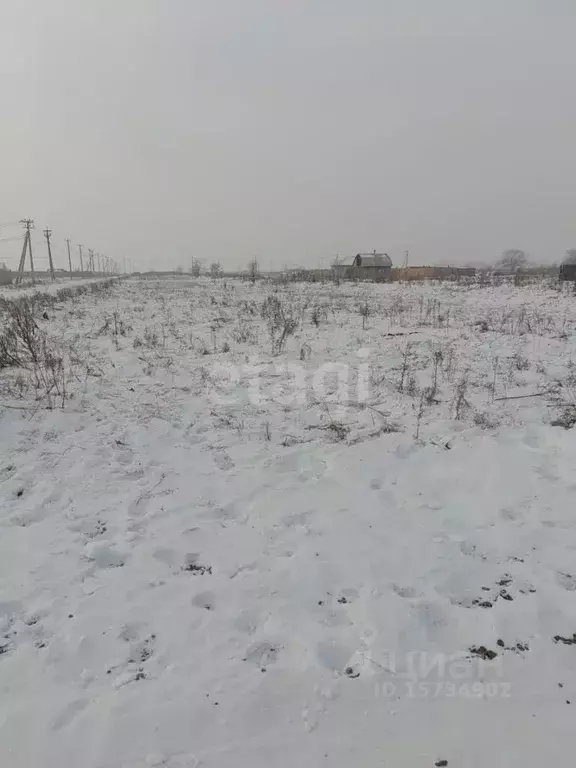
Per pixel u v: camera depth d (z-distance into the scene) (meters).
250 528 4.69
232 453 6.33
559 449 6.15
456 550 4.29
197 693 2.92
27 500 5.14
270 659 3.18
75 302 22.67
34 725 2.72
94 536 4.56
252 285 38.94
